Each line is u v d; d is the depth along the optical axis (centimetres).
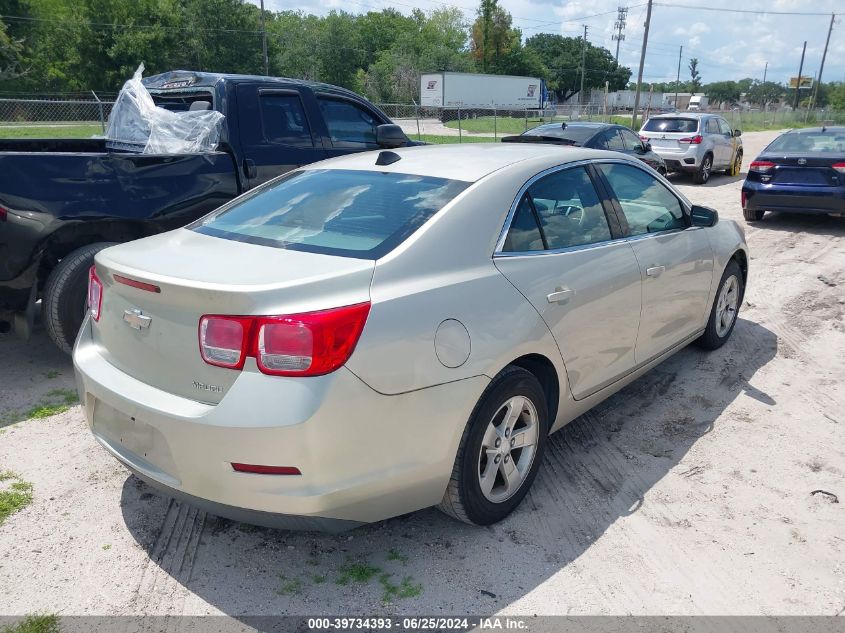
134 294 267
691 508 330
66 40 4706
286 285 243
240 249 288
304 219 313
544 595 270
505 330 289
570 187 361
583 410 369
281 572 282
